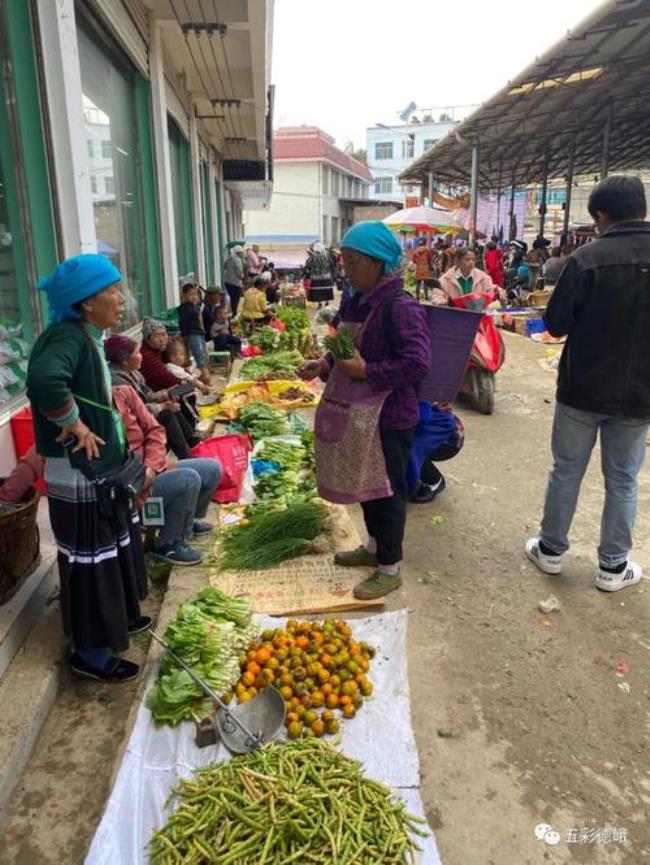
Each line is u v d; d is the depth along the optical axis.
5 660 2.84
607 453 3.56
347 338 3.13
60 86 4.69
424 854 2.12
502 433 6.60
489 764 2.55
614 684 2.99
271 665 2.90
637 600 3.65
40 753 2.60
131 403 3.35
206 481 4.25
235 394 7.96
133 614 2.98
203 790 2.20
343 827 2.06
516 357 10.29
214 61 10.35
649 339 3.26
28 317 4.81
